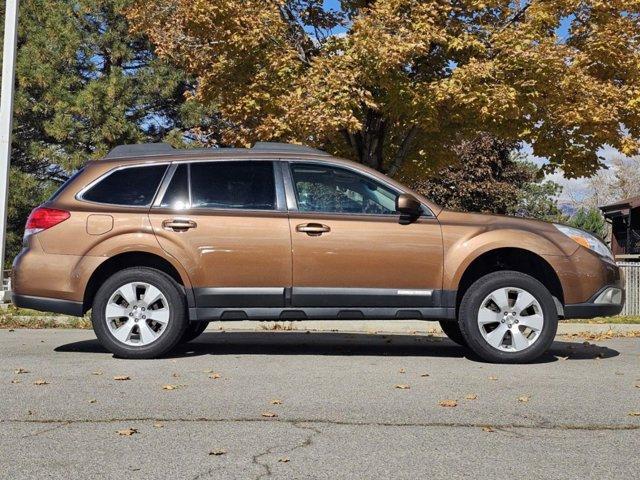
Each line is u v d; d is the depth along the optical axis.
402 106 12.40
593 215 43.31
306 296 7.32
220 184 7.53
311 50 14.06
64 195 7.56
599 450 4.39
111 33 25.98
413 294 7.34
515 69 12.37
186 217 7.39
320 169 7.59
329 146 14.30
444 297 7.35
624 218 31.69
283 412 5.19
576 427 4.88
